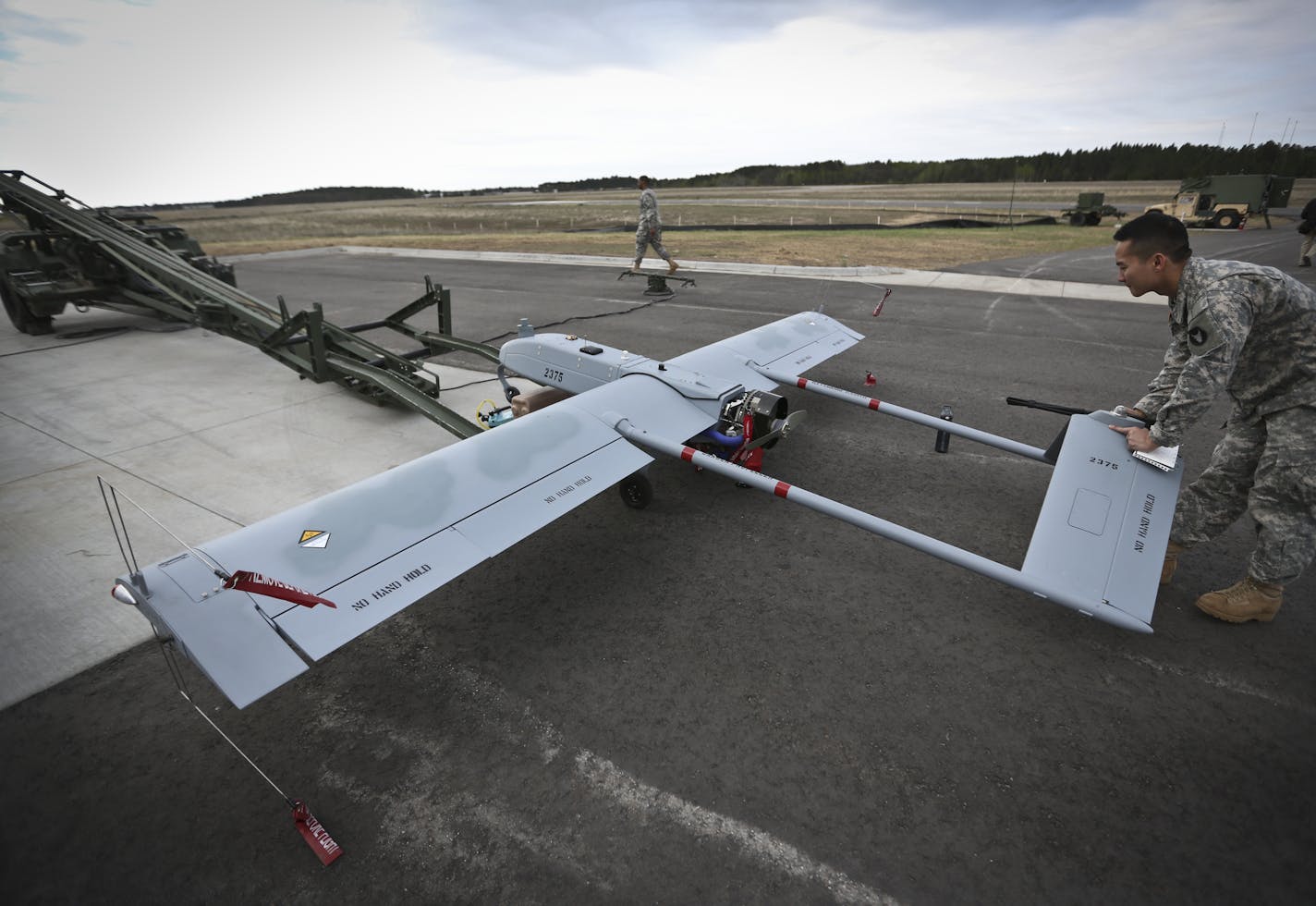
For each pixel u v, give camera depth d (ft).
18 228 43.47
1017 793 11.18
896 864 10.02
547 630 15.40
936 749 12.06
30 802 11.29
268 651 10.08
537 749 12.16
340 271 78.33
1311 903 9.39
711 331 43.45
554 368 24.04
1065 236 109.50
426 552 12.72
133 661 14.64
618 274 71.05
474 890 9.71
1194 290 12.60
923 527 19.58
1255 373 13.15
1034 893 9.58
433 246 104.01
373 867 10.08
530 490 15.05
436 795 11.27
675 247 91.86
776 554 18.34
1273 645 14.55
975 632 15.15
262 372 35.91
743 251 86.79
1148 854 10.13
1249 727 12.46
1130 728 12.45
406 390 25.34
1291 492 13.19
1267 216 118.11
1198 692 13.32
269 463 24.40
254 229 161.48
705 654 14.56
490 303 54.95
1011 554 18.15
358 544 12.41
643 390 20.29
